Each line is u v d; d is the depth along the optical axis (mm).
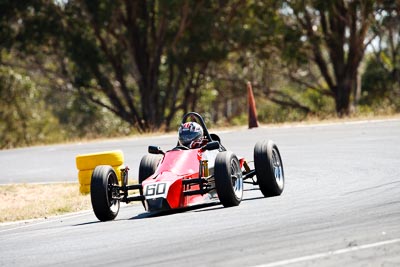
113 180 43469
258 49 190500
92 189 42062
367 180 51094
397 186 45781
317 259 25953
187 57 183375
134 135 118000
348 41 186500
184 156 43906
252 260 26656
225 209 41438
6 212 56062
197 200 43156
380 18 175500
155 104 193375
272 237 30703
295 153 73125
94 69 184875
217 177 41656
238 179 43562
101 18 173000
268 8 184125
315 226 32531
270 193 46375
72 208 53938
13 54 196375
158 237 33719
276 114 198250
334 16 178375
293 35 180875
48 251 33438
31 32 177375
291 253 27250
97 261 29578
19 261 31750
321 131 89688
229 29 182000
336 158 66312
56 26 177125
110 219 42719
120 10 182500
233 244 29969
